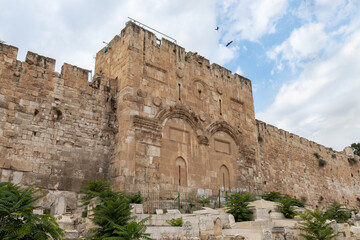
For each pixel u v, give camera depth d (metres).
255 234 15.38
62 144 21.56
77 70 23.83
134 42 25.44
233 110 31.80
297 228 17.09
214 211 19.64
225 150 29.53
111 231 12.94
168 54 27.48
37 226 10.25
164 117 25.19
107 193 17.53
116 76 25.78
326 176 46.81
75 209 20.11
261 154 36.81
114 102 24.72
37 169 20.11
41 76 21.97
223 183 28.09
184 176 25.11
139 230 12.84
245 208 20.16
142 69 25.17
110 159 23.20
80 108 23.06
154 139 23.88
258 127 38.12
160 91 25.72
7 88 20.34
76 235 14.01
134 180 21.80
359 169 55.34
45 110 21.48
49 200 19.89
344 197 48.81
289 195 38.69
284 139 41.59
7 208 9.98
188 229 15.34
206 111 28.88
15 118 20.14
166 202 20.47
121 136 22.73
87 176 21.95
